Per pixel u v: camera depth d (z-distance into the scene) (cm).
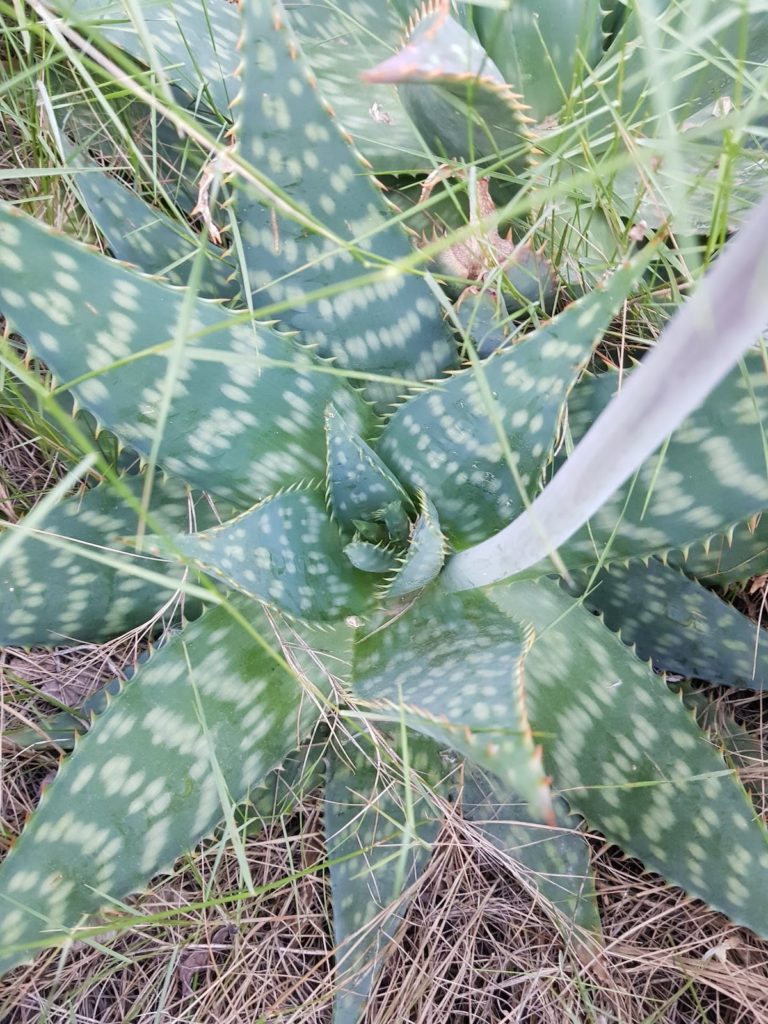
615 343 47
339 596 41
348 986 41
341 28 51
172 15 44
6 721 48
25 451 53
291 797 45
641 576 46
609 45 49
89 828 37
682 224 30
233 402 37
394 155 49
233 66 49
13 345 50
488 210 45
